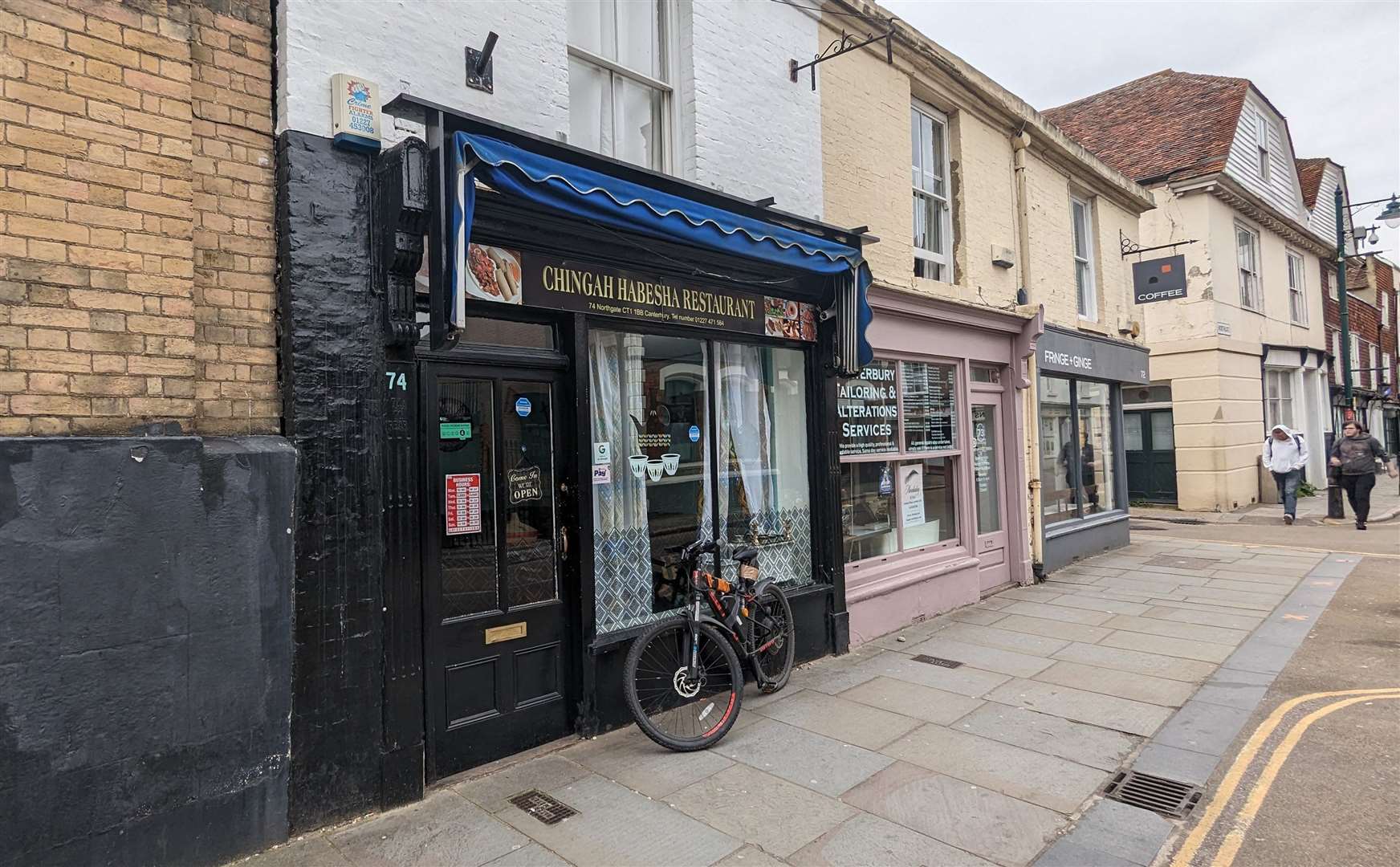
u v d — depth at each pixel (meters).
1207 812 3.73
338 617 3.69
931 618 7.71
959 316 8.28
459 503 4.34
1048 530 10.10
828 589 6.46
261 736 3.44
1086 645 6.60
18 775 2.84
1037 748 4.50
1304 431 20.16
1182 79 18.89
